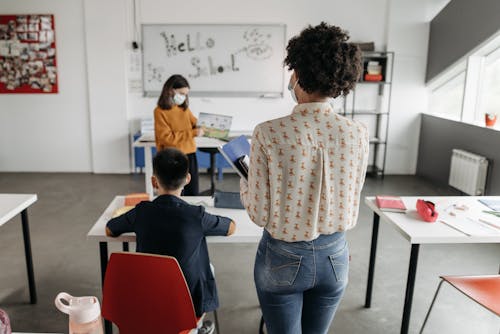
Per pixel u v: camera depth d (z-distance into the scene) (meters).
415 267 2.21
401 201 2.52
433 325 2.64
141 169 6.32
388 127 6.26
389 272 3.32
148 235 1.77
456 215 2.38
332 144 1.31
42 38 5.90
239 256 3.56
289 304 1.48
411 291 2.25
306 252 1.39
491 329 2.61
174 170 1.79
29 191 5.35
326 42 1.27
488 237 2.09
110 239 2.04
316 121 1.32
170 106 3.68
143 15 5.86
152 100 6.12
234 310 2.77
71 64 6.00
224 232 1.92
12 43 5.91
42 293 2.94
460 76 5.63
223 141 4.29
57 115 6.16
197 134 3.82
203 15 5.89
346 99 6.25
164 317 1.63
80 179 5.93
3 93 6.05
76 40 5.93
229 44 5.96
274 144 1.29
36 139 6.23
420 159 6.30
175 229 1.75
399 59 6.04
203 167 6.26
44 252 3.59
